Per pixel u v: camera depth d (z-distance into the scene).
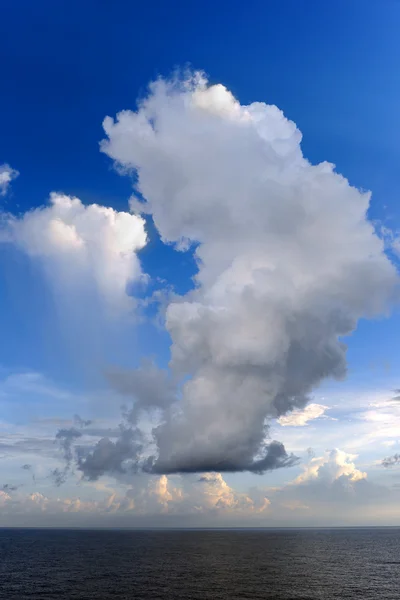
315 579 86.75
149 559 126.81
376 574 94.75
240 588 75.94
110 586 78.50
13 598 67.94
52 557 134.25
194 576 90.62
